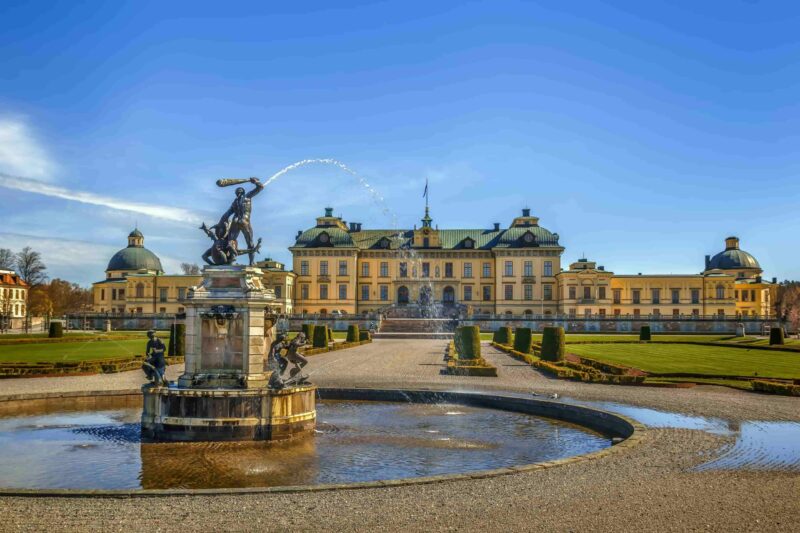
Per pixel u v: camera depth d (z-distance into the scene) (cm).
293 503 1458
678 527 1302
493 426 2742
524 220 14138
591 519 1347
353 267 13625
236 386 2447
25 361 5125
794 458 1903
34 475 1923
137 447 2281
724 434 2286
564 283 13088
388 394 3553
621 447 2044
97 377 4238
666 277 13462
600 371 4647
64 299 17975
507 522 1330
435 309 13012
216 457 2136
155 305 14200
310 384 2609
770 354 6125
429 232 13850
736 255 15988
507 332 8062
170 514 1385
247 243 2603
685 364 5034
